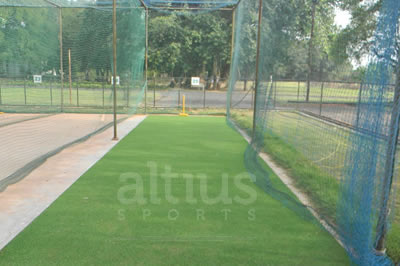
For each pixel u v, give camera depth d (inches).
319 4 275.9
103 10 486.9
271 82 284.0
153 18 1104.8
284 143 286.0
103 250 112.8
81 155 248.7
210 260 108.1
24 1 474.9
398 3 94.0
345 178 121.7
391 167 102.7
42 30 535.5
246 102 511.2
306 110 331.0
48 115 488.1
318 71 294.5
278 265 106.3
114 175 198.2
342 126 233.3
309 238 123.6
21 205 150.1
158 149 273.4
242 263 106.8
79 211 144.3
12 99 615.8
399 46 95.3
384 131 100.3
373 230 111.8
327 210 147.0
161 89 1081.4
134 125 409.1
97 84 566.9
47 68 558.3
